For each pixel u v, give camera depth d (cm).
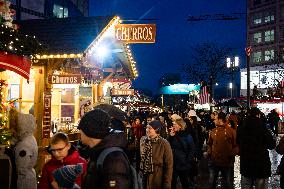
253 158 826
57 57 1098
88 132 297
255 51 6494
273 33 6181
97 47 1237
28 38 790
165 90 4300
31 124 561
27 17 3934
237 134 859
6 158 537
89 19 1325
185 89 4084
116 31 1291
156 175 712
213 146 973
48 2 4316
